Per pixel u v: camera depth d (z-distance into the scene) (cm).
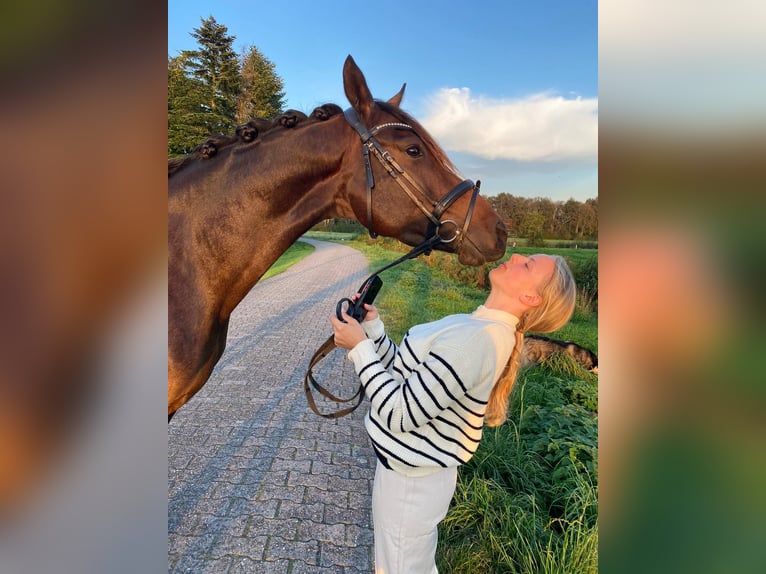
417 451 135
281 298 930
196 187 158
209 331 160
